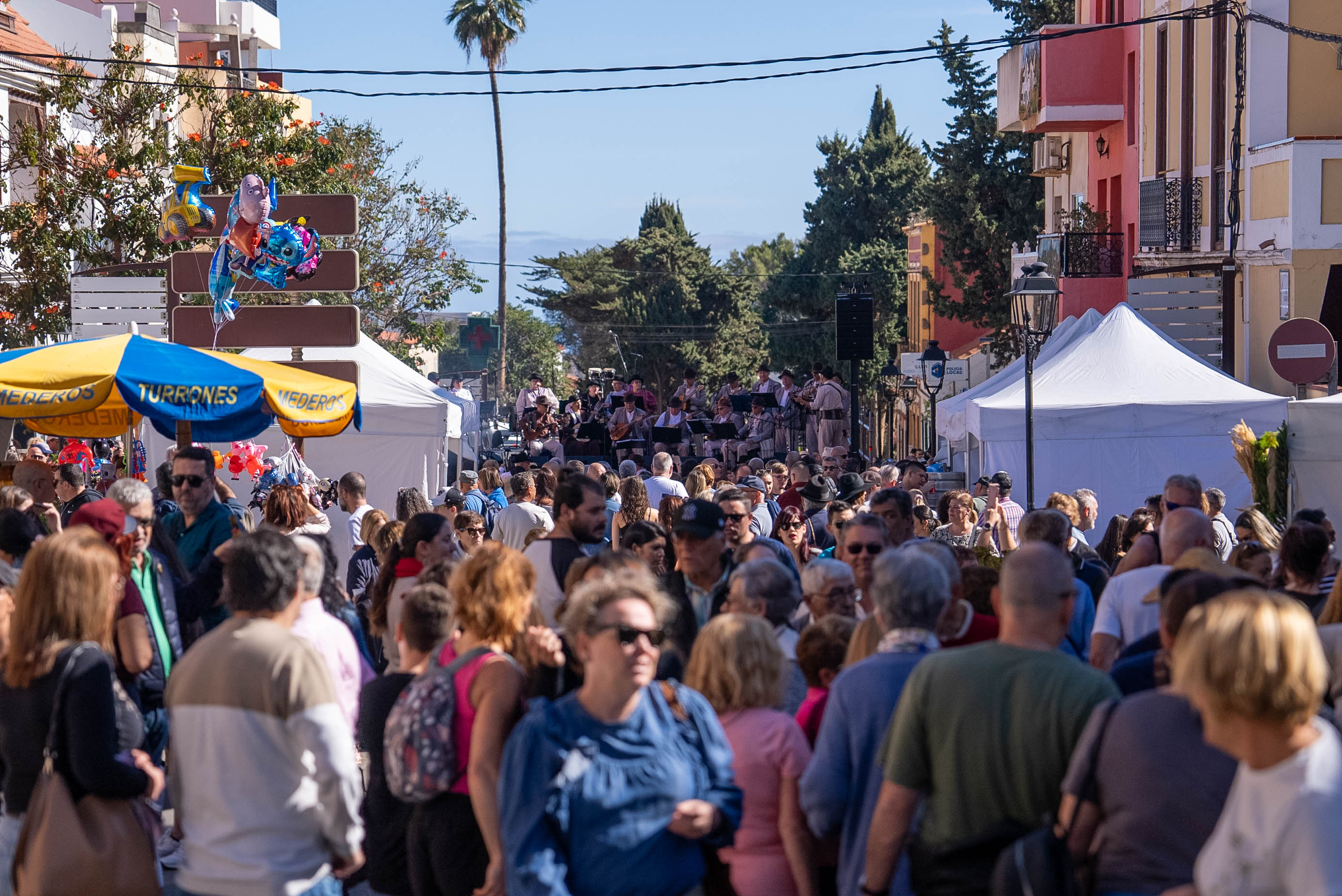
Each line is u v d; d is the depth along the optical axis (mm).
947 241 45219
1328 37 22109
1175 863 3863
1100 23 33125
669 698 4633
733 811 4613
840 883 4895
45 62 29828
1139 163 30203
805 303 77062
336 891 4973
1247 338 24125
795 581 6668
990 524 12250
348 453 19297
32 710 4934
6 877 5219
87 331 19953
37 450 16312
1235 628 3320
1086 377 18406
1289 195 21984
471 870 5109
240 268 16109
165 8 48625
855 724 4844
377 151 36500
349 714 6328
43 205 26266
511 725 4996
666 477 14266
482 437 39562
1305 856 3240
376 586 8219
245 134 28719
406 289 36562
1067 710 4242
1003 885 4031
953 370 38938
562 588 8023
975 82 48406
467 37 64062
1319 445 14797
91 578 5008
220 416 10148
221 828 4719
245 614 4902
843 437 30922
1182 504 9289
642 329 80625
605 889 4367
